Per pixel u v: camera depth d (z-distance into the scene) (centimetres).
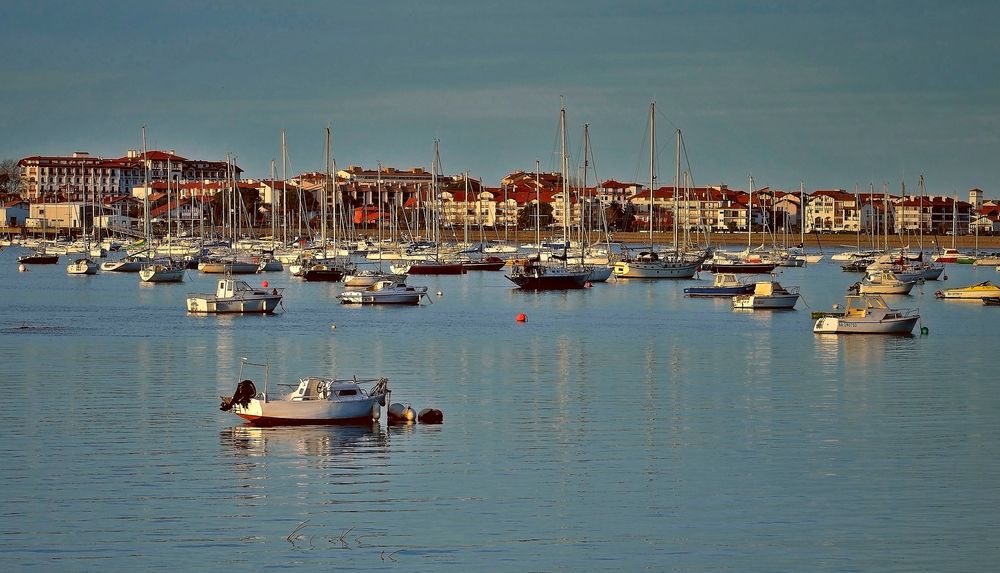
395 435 6862
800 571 4678
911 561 4781
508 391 8406
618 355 10525
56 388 8412
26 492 5628
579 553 4859
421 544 4956
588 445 6638
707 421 7312
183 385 8569
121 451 6425
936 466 6188
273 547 4912
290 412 7056
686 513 5369
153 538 5012
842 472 6056
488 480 5881
